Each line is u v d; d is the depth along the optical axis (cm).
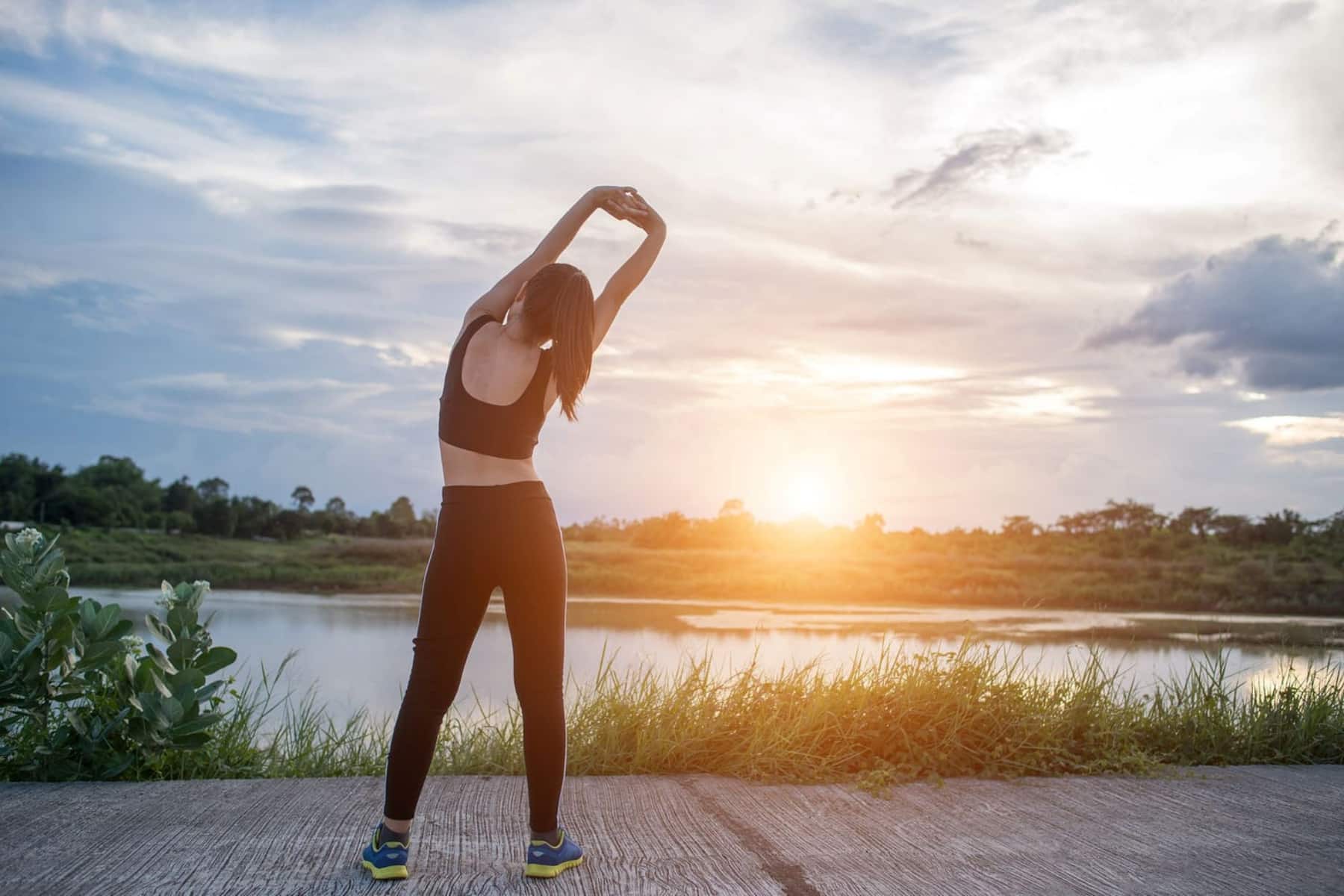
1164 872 269
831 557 3425
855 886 252
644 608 2084
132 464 6125
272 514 5600
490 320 254
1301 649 859
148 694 355
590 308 251
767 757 381
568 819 311
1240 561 2970
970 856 280
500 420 245
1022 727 409
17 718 356
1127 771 397
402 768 246
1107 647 1041
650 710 409
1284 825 319
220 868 255
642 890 245
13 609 400
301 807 316
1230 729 445
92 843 274
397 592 3122
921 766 385
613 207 277
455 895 238
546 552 247
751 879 255
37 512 5616
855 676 425
